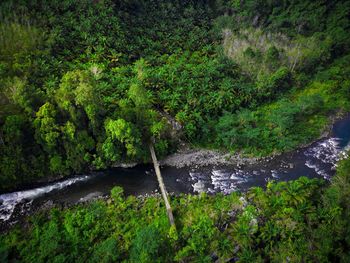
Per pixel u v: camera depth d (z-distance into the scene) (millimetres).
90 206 37125
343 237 30984
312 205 35312
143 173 44062
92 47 56406
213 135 50406
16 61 48281
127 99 47625
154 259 30375
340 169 37531
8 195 38781
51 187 40531
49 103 39406
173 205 37469
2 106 39938
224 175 44406
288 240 32188
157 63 59594
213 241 31938
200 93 53594
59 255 30844
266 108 56938
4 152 38719
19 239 32969
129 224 34844
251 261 30625
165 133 46844
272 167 46219
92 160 43031
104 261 30391
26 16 53125
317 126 55188
